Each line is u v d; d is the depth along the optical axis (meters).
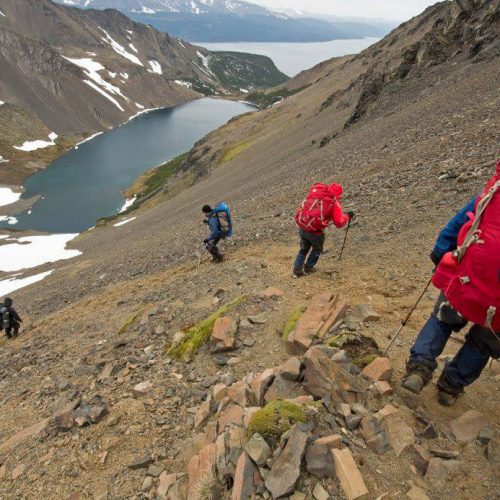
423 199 11.40
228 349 6.02
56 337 11.49
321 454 3.30
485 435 3.57
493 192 3.22
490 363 4.61
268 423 3.62
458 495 3.15
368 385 4.16
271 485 3.18
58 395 6.83
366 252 9.21
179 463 4.34
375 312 5.95
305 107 129.12
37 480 4.71
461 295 3.33
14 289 42.28
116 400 5.75
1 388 8.48
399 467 3.36
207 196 62.00
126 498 4.07
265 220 18.08
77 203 135.75
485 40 41.50
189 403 5.26
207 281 10.16
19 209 129.50
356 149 32.75
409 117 33.03
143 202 123.00
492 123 16.56
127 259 26.66
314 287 7.74
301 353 5.41
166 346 7.13
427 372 3.71
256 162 76.44
